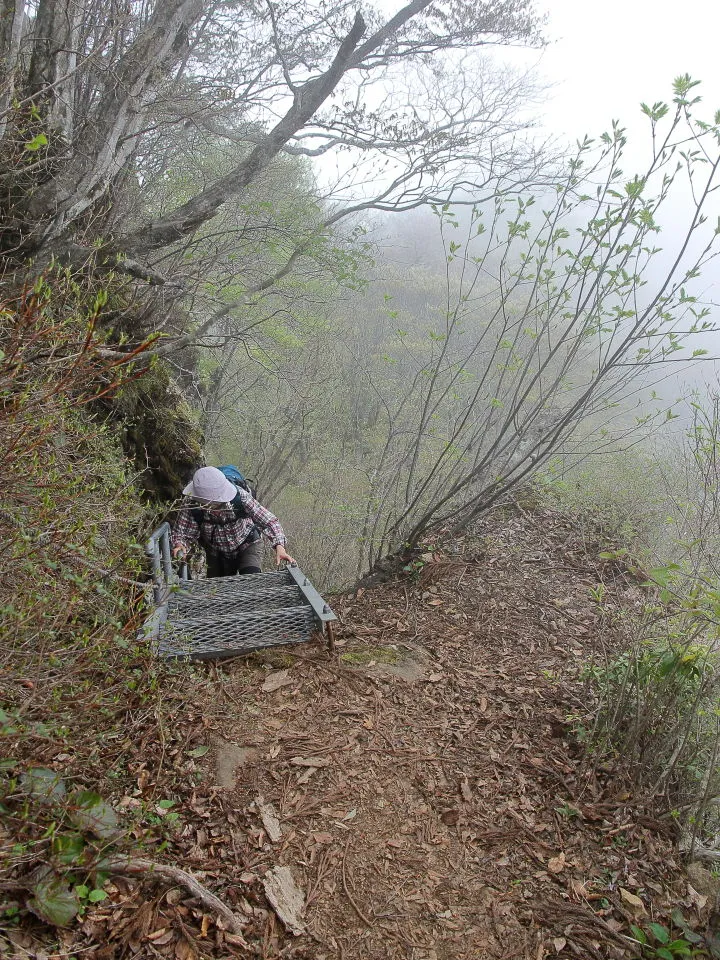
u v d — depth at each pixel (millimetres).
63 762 2432
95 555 2598
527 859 2619
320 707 3355
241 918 2201
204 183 6582
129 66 4238
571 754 3223
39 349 2217
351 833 2631
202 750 2906
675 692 3123
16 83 3957
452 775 3018
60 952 1883
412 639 4160
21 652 2074
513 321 5430
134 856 2217
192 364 8172
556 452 4977
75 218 4246
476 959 2215
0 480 2008
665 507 5785
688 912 2465
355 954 2166
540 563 5285
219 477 4301
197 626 3594
